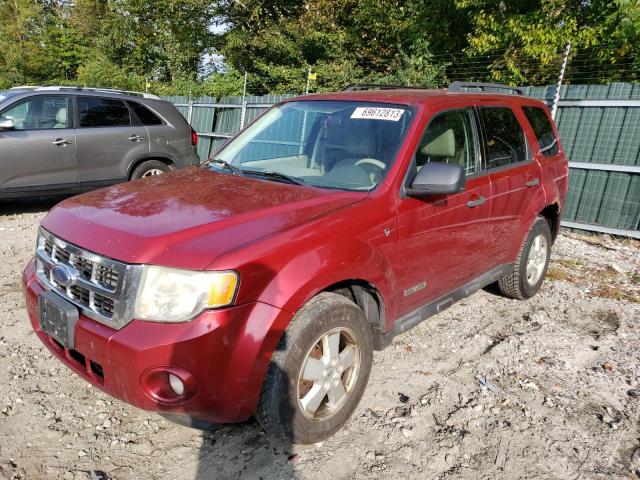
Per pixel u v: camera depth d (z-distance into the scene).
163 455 2.77
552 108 8.07
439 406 3.26
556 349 4.07
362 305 3.07
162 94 19.14
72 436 2.88
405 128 3.35
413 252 3.25
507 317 4.64
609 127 7.54
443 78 11.95
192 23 21.94
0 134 6.98
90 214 2.80
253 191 3.08
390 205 3.06
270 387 2.50
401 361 3.79
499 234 4.20
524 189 4.36
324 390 2.75
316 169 3.45
